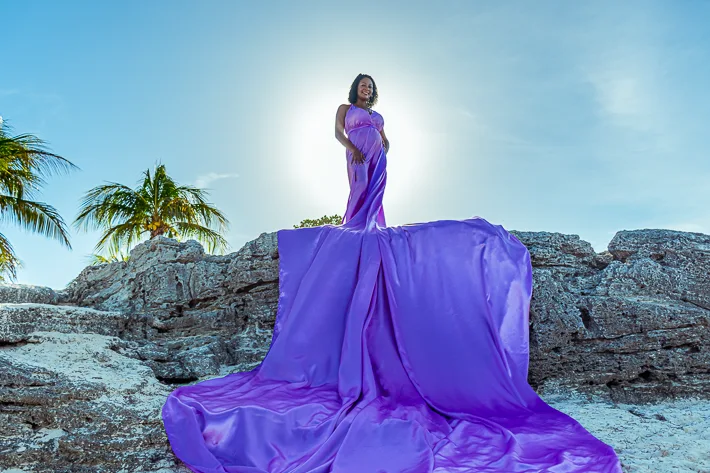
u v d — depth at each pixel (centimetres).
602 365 680
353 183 715
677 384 668
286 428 486
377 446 466
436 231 634
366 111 735
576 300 702
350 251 630
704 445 500
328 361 586
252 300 768
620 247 755
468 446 475
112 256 1661
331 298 609
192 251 790
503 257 623
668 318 680
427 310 591
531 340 684
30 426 497
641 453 486
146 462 485
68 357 607
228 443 471
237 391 548
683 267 718
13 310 629
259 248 765
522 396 557
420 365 576
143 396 552
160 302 763
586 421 577
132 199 1652
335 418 497
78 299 820
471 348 573
